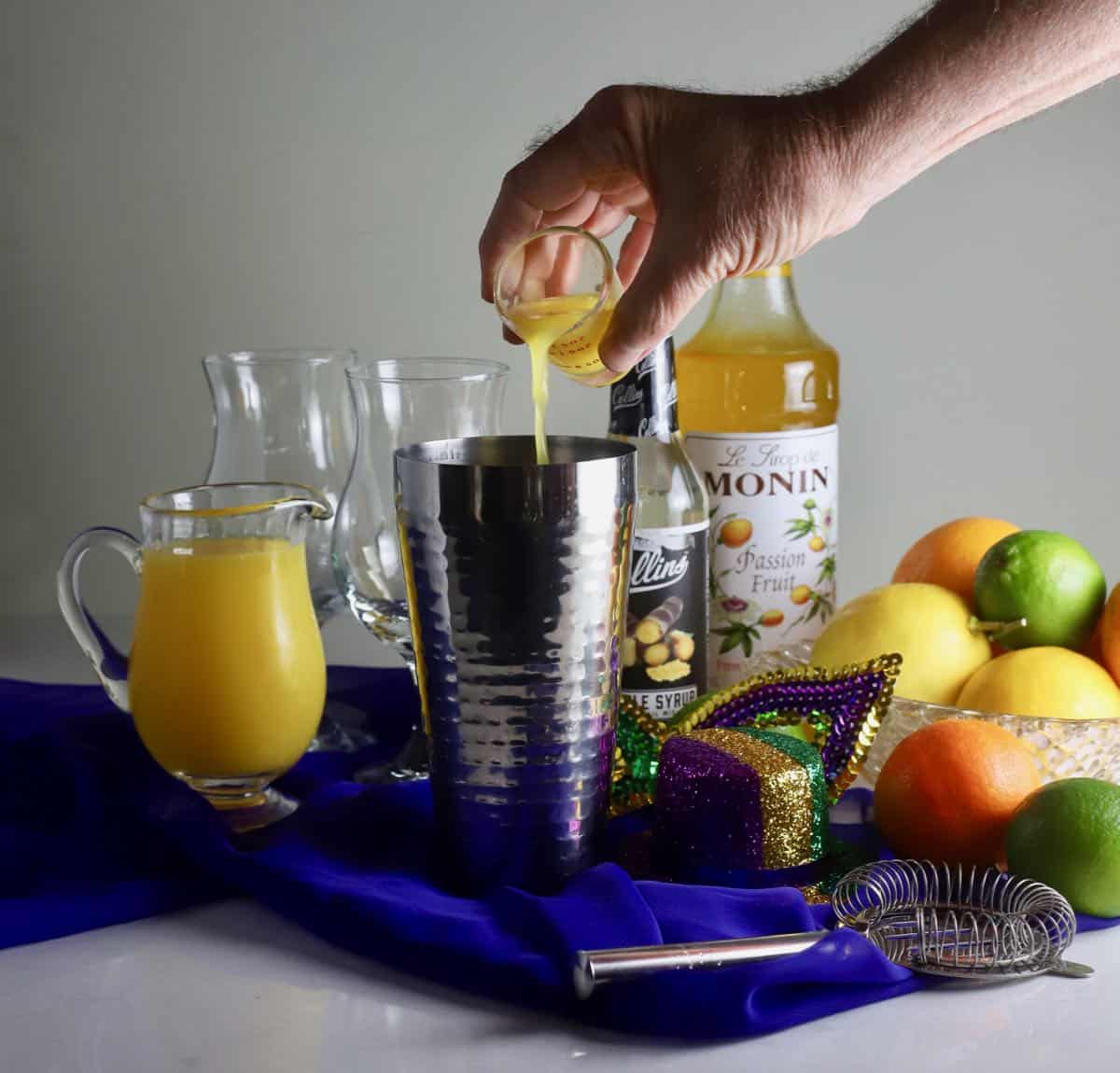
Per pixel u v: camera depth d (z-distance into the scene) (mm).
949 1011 638
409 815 811
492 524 683
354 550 940
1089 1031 617
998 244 1364
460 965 648
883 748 887
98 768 887
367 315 1444
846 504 1438
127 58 1410
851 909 703
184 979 679
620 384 939
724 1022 601
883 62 804
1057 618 890
